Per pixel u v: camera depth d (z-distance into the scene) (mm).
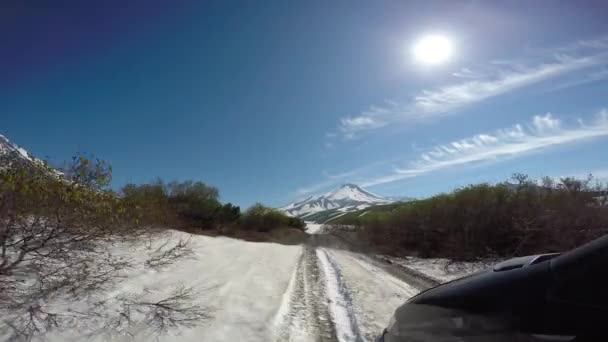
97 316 4332
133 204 7480
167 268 7148
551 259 1972
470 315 1986
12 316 3918
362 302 6387
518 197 12664
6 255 4980
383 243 18469
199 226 19625
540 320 1604
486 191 13859
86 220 5520
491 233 12438
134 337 4035
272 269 9250
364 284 7949
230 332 4578
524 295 1771
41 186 4828
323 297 6676
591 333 1407
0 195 4301
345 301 6426
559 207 11062
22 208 4598
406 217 17891
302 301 6355
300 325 5094
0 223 4348
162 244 9414
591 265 1601
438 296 2371
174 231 12688
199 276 7086
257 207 34781
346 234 30812
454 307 2135
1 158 4723
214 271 7793
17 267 4848
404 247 16797
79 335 3848
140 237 8992
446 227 14336
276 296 6461
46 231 5074
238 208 29422
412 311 2633
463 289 2209
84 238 5523
